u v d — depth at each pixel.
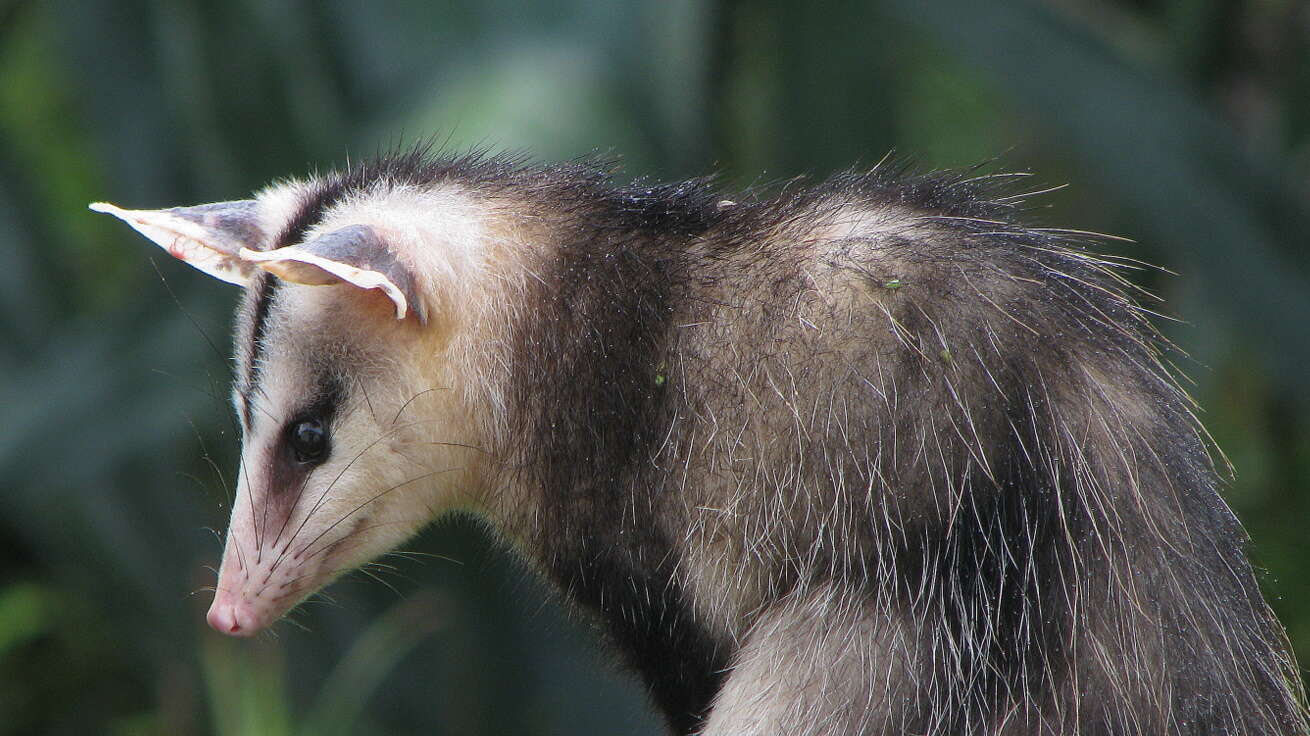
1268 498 11.65
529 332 5.67
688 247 5.58
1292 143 10.68
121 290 10.33
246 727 8.62
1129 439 5.23
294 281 5.21
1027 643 5.16
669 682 5.81
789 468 5.24
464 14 9.49
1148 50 10.87
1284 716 5.71
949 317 5.17
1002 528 5.12
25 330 10.19
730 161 10.80
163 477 10.11
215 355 9.52
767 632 5.36
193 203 9.92
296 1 9.53
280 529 6.06
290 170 9.64
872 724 5.17
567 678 9.34
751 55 10.88
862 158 10.44
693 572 5.52
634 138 9.23
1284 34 11.13
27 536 11.38
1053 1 10.11
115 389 9.65
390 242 5.62
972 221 5.55
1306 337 10.09
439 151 7.61
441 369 5.79
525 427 5.71
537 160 7.72
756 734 5.25
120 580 10.58
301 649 9.57
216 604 6.09
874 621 5.19
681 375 5.41
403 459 5.95
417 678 9.70
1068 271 5.63
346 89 9.68
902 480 5.12
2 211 10.34
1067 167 11.98
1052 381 5.18
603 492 5.62
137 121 9.84
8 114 12.77
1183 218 10.15
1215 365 11.07
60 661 12.16
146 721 11.01
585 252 5.67
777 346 5.27
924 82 13.03
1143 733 5.11
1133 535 5.17
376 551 6.16
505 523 6.04
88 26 9.71
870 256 5.31
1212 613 5.29
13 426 9.72
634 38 9.42
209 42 9.52
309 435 5.98
